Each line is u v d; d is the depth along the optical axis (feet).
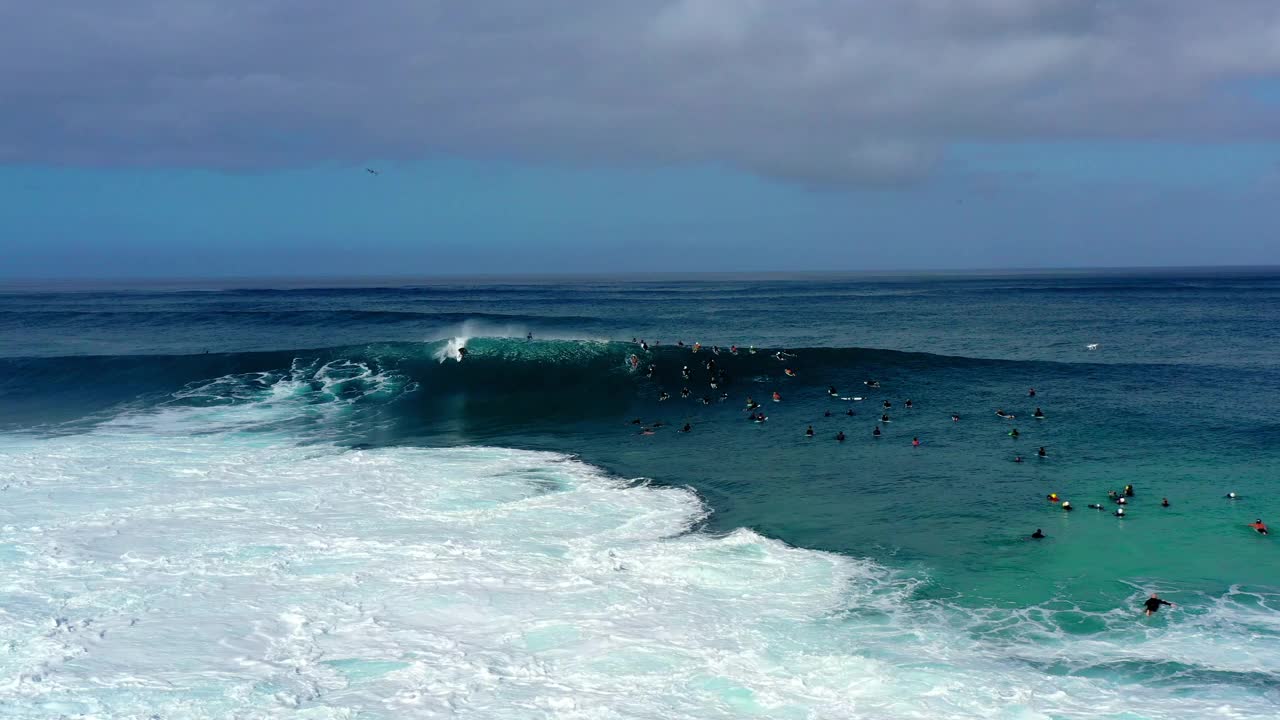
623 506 69.41
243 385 116.57
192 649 43.39
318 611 48.24
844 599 51.34
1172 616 48.91
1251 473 77.56
